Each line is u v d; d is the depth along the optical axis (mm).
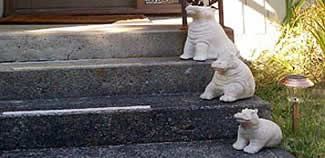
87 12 3682
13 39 2293
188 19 3131
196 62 2152
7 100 2043
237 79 1913
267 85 2484
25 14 3656
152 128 1878
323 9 2828
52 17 3393
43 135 1829
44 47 2324
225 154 1719
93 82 2096
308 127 1974
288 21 3146
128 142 1877
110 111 1845
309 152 1745
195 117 1886
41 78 2055
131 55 2395
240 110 1889
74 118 1830
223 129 1906
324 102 2287
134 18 3283
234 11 3125
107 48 2371
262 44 3135
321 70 2693
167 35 2389
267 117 1918
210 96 1990
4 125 1797
